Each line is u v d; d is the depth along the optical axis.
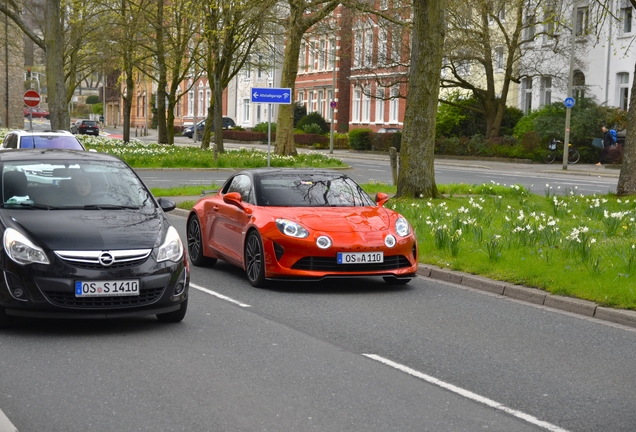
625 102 45.91
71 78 62.56
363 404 5.94
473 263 11.96
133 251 7.93
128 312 7.88
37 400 5.88
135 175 9.55
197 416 5.57
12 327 8.21
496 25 50.03
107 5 47.41
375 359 7.30
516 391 6.40
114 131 101.62
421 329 8.61
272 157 37.41
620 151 42.28
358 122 71.31
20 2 52.81
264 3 37.88
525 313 9.59
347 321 8.94
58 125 34.56
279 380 6.53
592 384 6.66
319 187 11.73
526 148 46.09
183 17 48.44
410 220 15.59
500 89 53.41
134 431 5.25
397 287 11.22
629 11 44.91
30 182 8.91
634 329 8.85
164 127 52.44
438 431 5.38
